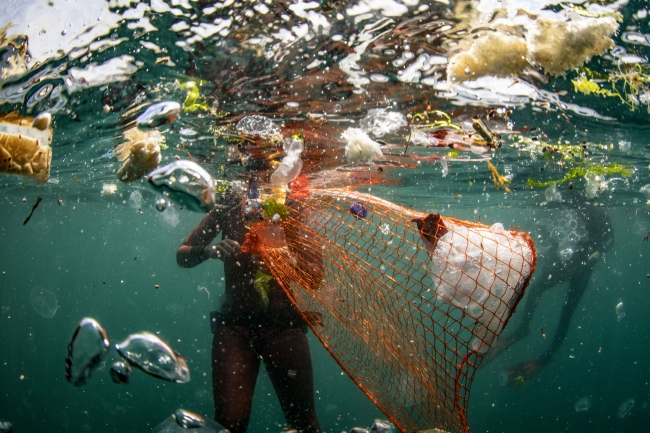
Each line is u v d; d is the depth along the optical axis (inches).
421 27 142.5
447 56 160.4
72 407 845.2
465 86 183.5
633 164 368.2
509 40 149.8
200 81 178.2
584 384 1529.3
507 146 296.8
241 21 139.3
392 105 206.4
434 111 214.1
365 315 132.3
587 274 535.2
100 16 136.9
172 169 89.4
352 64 166.4
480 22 139.9
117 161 346.0
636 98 205.3
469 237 116.9
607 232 541.3
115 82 180.2
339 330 142.1
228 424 165.0
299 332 193.0
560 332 541.0
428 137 250.7
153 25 141.6
